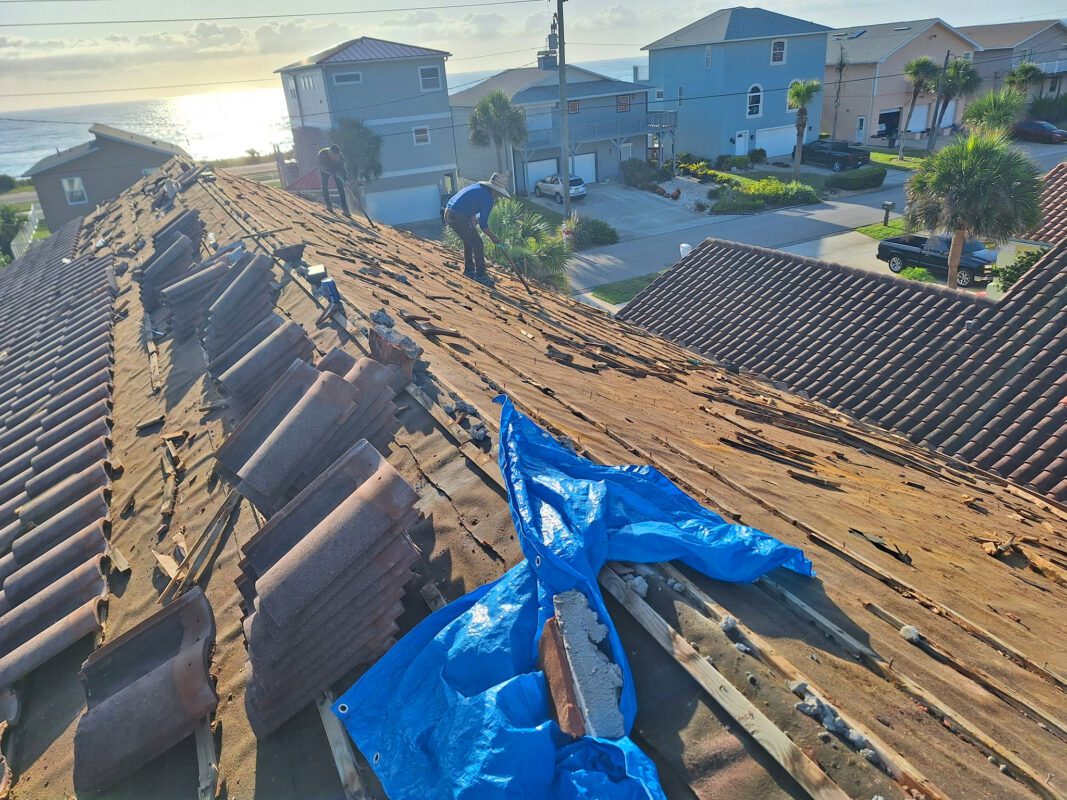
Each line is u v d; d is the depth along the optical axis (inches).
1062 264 447.2
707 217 1478.8
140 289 428.1
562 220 1460.4
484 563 155.3
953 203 776.3
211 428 260.8
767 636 136.2
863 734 110.0
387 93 1485.0
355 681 135.6
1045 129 1889.8
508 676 123.3
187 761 133.8
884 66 1916.8
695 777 108.0
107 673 149.3
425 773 114.4
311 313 310.3
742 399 383.9
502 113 1505.9
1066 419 377.1
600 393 288.8
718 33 1739.7
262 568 151.3
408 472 194.4
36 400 381.1
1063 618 196.5
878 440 378.6
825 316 522.9
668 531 151.3
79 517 235.6
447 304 394.0
